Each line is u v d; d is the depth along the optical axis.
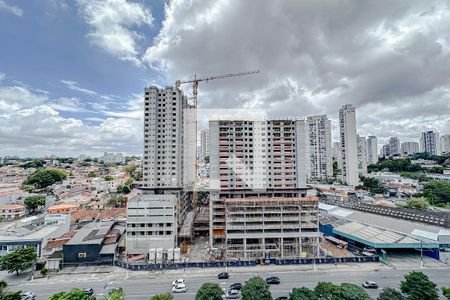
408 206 137.50
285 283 65.56
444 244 80.50
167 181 116.12
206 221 113.00
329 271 72.88
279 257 83.31
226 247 85.50
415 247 80.06
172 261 81.50
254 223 87.12
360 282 65.75
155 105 117.56
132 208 86.38
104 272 74.50
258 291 48.47
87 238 86.75
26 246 82.94
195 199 135.50
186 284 66.06
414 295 47.31
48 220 99.88
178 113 119.06
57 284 67.06
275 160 108.00
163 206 86.56
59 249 85.44
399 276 68.94
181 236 95.38
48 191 187.38
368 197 170.38
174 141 118.00
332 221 109.38
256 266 77.12
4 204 139.62
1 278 71.19
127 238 85.69
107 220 117.25
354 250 89.50
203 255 87.75
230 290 59.56
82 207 148.00
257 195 106.44
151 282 67.50
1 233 88.94
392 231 92.38
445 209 135.88
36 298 60.03
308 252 88.69
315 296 46.44
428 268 73.81
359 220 108.69
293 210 87.75
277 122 109.38
